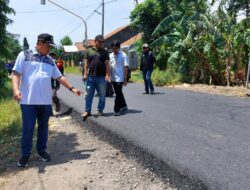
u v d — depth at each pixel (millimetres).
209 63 20531
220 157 6016
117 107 10000
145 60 15141
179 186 5035
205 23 20047
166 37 21688
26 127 5973
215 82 20703
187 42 20719
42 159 6281
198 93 15438
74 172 5668
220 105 11492
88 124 9141
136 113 10234
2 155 6934
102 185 5164
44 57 6070
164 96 14344
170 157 6094
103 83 9781
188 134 7594
